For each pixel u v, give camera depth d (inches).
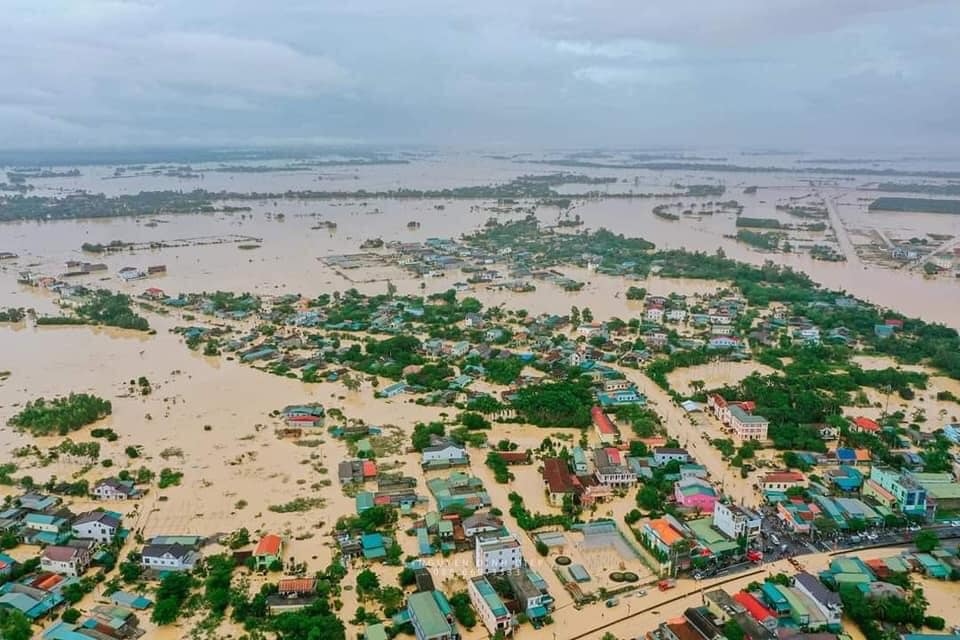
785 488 6737.2
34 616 5004.9
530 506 6555.1
